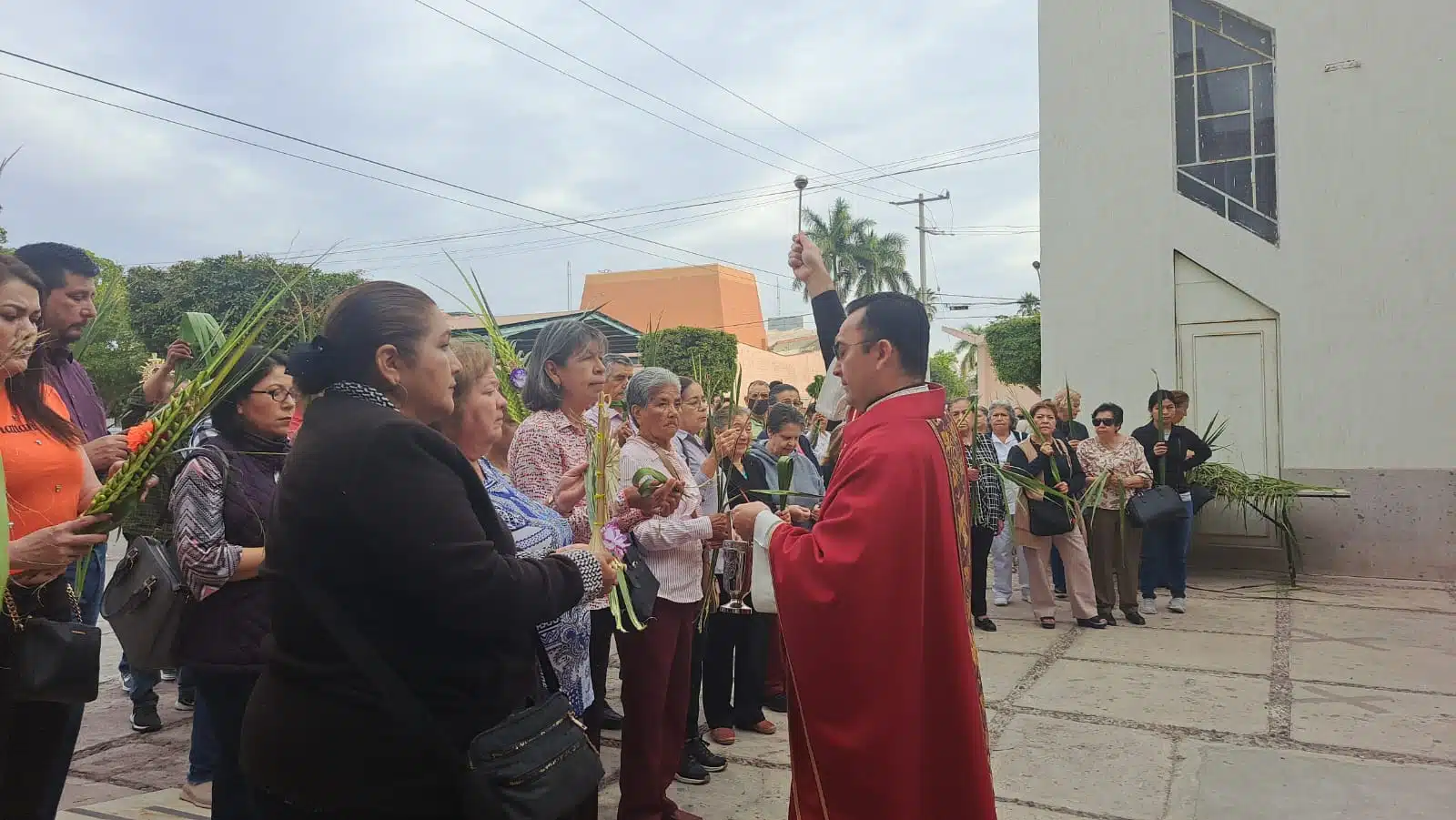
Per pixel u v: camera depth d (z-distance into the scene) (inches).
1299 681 212.7
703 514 155.3
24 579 87.3
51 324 126.5
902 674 85.2
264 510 107.3
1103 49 382.6
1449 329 334.6
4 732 88.4
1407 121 339.9
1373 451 345.7
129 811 138.2
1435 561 338.0
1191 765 161.5
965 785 87.2
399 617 64.1
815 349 1111.6
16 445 91.1
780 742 176.7
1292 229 355.6
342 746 63.5
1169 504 275.1
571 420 125.0
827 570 86.7
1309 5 351.6
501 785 64.6
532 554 93.6
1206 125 373.1
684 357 565.6
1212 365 370.3
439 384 72.9
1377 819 139.9
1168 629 270.2
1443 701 196.2
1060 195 390.0
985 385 1304.1
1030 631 271.1
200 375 93.4
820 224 1704.0
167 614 105.4
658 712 128.2
